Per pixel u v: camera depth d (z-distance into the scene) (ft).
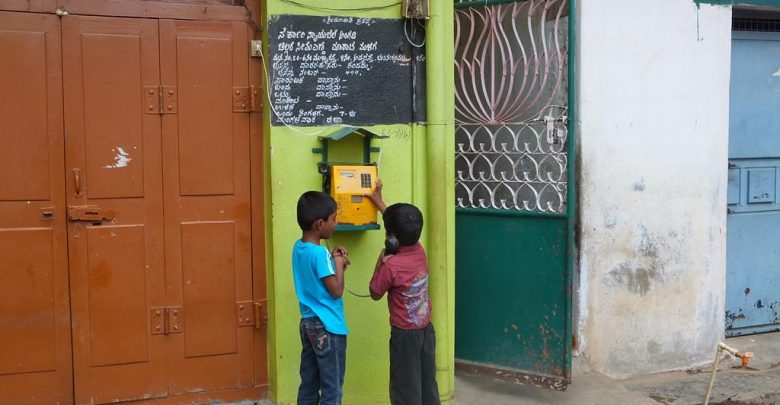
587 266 16.52
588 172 16.35
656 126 16.98
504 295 16.51
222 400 13.96
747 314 19.95
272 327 13.93
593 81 16.26
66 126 12.82
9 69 12.48
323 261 11.90
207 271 13.73
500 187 16.70
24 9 12.50
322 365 12.07
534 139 16.29
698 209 17.60
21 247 12.72
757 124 19.70
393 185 14.28
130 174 13.21
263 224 14.02
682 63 17.13
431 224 14.25
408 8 13.80
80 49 12.82
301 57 13.53
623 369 17.13
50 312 12.93
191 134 13.50
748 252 19.84
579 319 16.57
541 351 16.06
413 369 12.53
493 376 16.65
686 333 17.71
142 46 13.16
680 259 17.48
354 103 13.94
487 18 16.51
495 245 16.58
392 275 12.35
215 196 13.71
